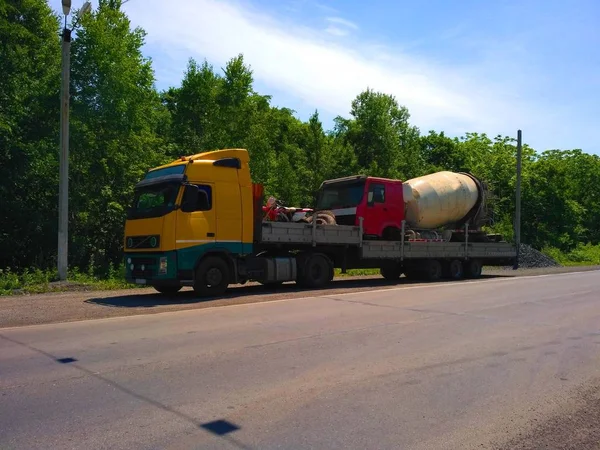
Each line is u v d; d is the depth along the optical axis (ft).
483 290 52.26
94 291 49.70
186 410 16.78
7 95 65.57
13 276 52.06
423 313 36.50
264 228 47.44
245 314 35.24
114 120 69.97
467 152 177.88
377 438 14.87
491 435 15.30
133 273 44.14
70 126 66.18
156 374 20.71
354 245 55.26
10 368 21.36
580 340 28.32
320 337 27.96
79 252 67.92
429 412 17.03
